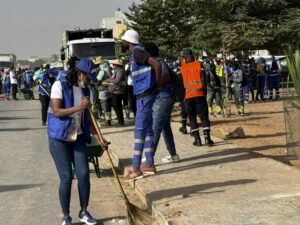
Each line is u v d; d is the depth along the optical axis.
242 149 10.52
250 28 30.28
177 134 13.21
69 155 6.24
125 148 11.45
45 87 17.89
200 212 6.15
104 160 11.13
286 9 34.91
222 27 30.64
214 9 33.19
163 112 8.43
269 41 32.66
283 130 14.65
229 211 6.10
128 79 16.08
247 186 7.28
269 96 26.45
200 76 10.87
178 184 7.69
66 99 6.10
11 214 7.17
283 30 32.62
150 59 7.75
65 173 6.21
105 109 15.95
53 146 6.16
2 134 15.84
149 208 6.88
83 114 6.21
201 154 10.07
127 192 8.18
